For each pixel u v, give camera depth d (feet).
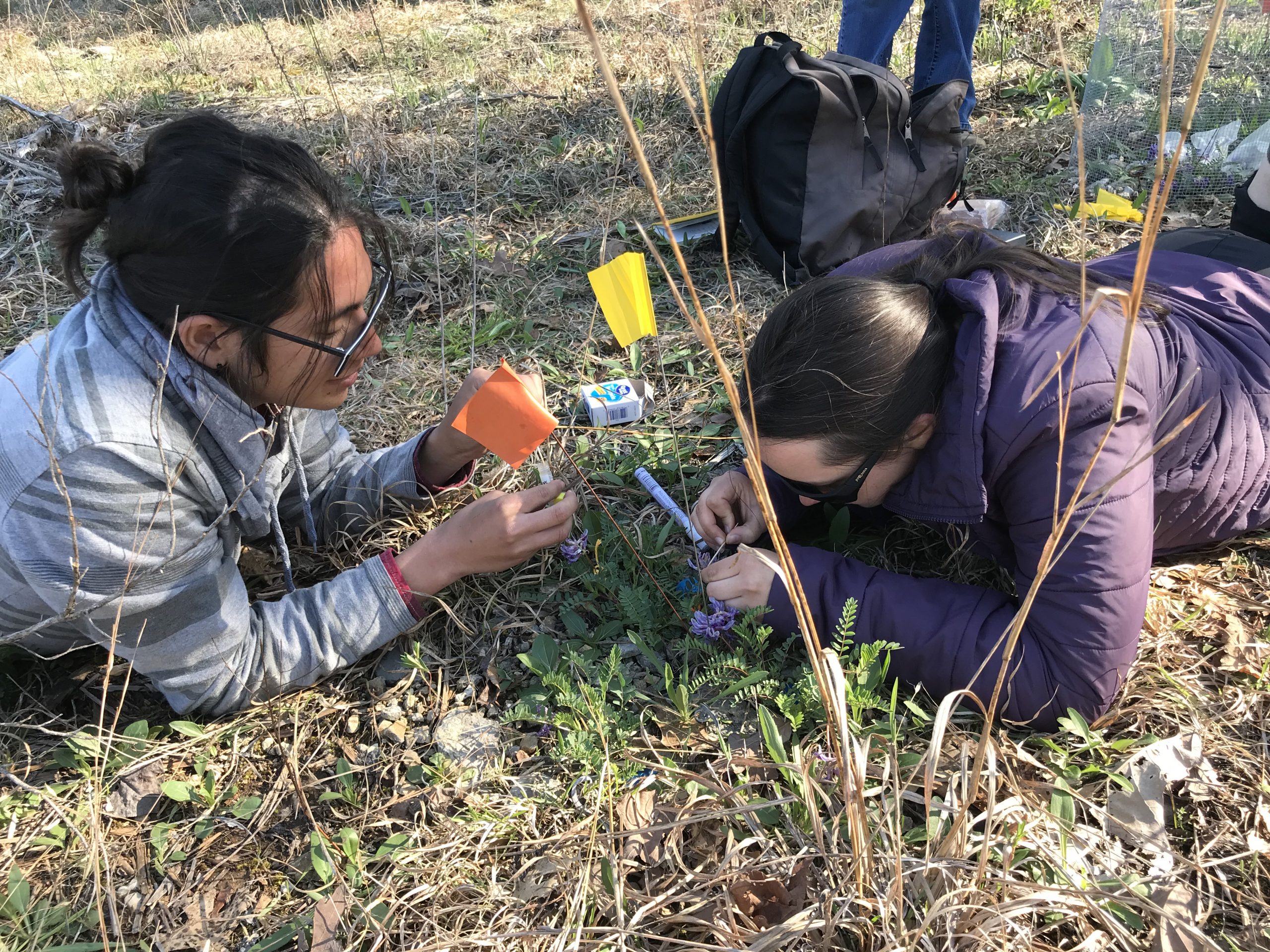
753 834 4.68
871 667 5.08
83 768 5.22
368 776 5.27
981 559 6.23
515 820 4.93
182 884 4.78
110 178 4.48
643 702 5.47
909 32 14.37
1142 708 5.18
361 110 14.07
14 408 4.68
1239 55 9.64
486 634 6.00
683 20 15.39
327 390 5.12
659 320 8.96
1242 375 5.67
